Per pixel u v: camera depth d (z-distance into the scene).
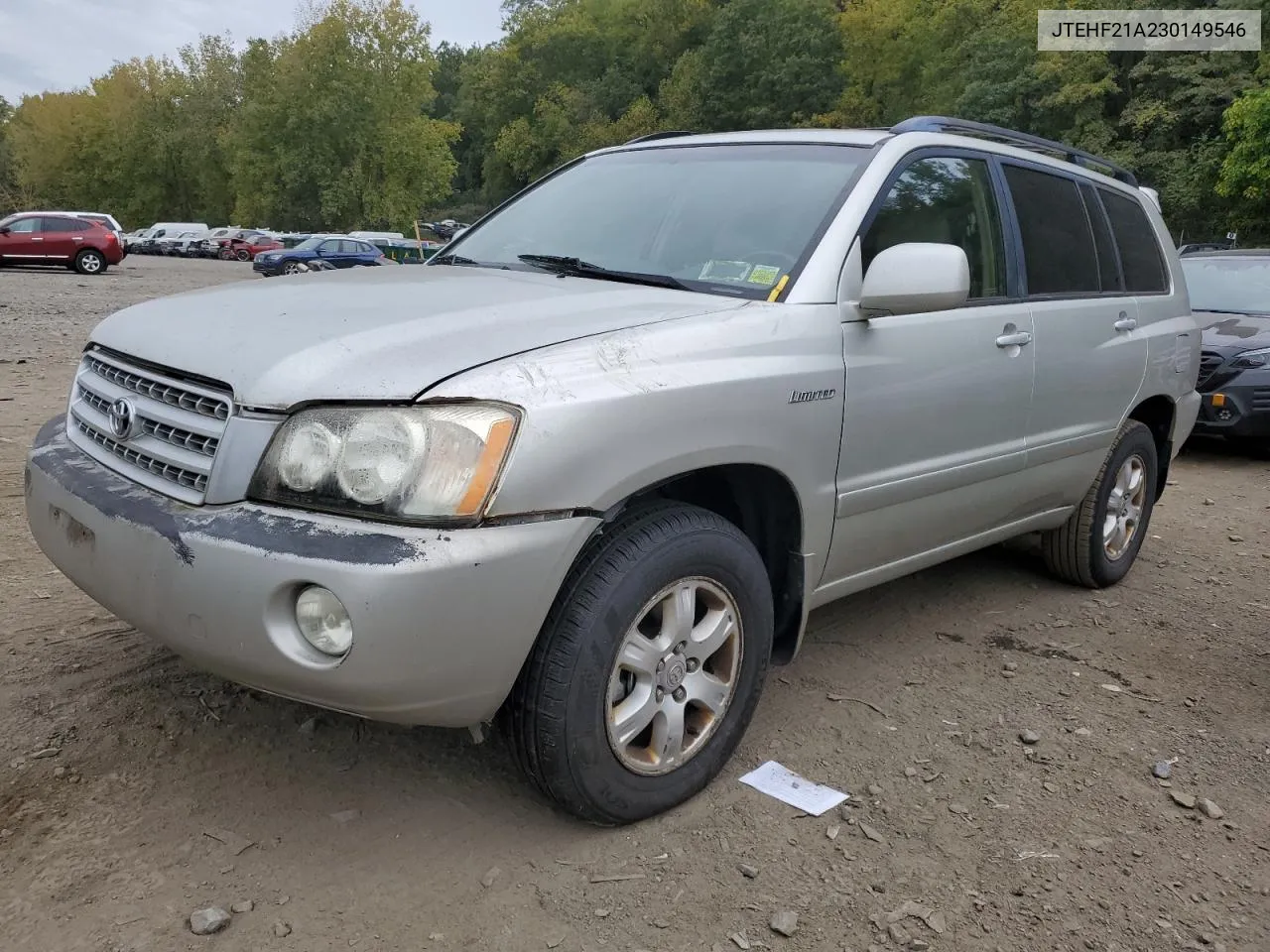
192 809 2.57
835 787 2.84
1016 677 3.66
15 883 2.26
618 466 2.29
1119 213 4.62
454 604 2.06
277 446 2.16
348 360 2.21
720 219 3.21
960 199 3.54
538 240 3.52
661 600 2.52
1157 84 36.00
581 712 2.35
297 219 61.19
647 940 2.20
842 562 3.13
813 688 3.47
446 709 2.20
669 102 67.44
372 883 2.34
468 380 2.15
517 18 83.81
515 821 2.60
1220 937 2.32
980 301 3.55
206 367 2.30
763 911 2.31
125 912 2.19
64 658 3.34
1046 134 39.72
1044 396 3.83
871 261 3.05
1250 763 3.12
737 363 2.60
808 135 3.48
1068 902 2.40
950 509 3.51
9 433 6.78
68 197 74.25
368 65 58.28
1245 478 7.56
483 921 2.23
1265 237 31.45
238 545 2.09
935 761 3.02
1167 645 4.07
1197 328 5.11
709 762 2.73
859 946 2.22
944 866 2.52
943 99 47.88
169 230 53.22
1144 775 3.01
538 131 78.50
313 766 2.80
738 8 62.72
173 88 70.38
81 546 2.42
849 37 56.16
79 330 13.70
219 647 2.16
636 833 2.57
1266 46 33.97
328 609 2.06
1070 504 4.35
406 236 58.00
